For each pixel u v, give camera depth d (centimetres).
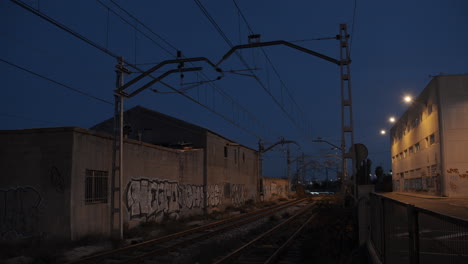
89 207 1614
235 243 1434
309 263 1072
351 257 1052
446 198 2731
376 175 7650
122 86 1566
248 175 4578
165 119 3262
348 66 1788
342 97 1797
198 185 2939
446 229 363
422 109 3438
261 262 1088
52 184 1527
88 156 1630
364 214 1112
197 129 3164
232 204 3825
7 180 1556
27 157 1559
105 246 1430
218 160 3447
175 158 2517
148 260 1143
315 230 1492
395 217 636
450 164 2773
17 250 1317
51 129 1548
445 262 368
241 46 1455
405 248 545
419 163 3703
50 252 1236
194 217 2683
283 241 1523
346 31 1812
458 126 2780
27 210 1527
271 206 4297
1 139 1578
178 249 1338
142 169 2073
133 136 3291
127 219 1894
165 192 2333
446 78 2834
